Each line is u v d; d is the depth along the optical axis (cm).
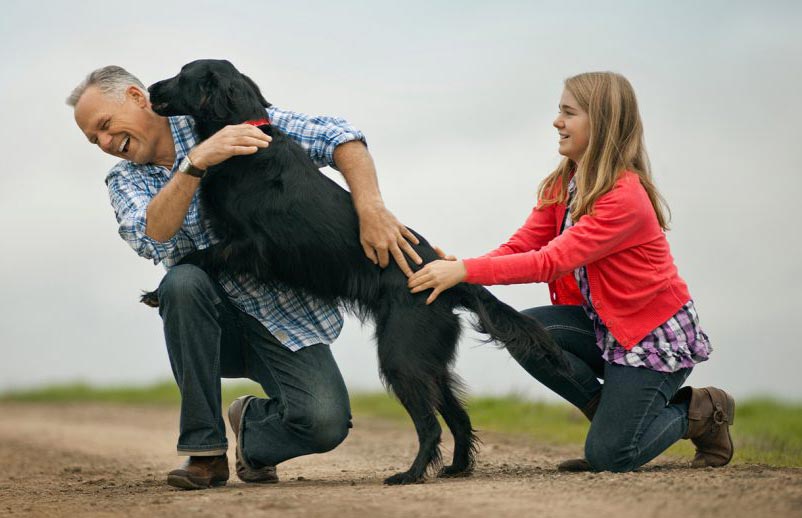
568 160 846
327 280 802
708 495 595
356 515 580
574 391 836
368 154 824
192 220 846
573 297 855
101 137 806
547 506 583
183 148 830
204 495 705
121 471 1105
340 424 796
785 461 898
